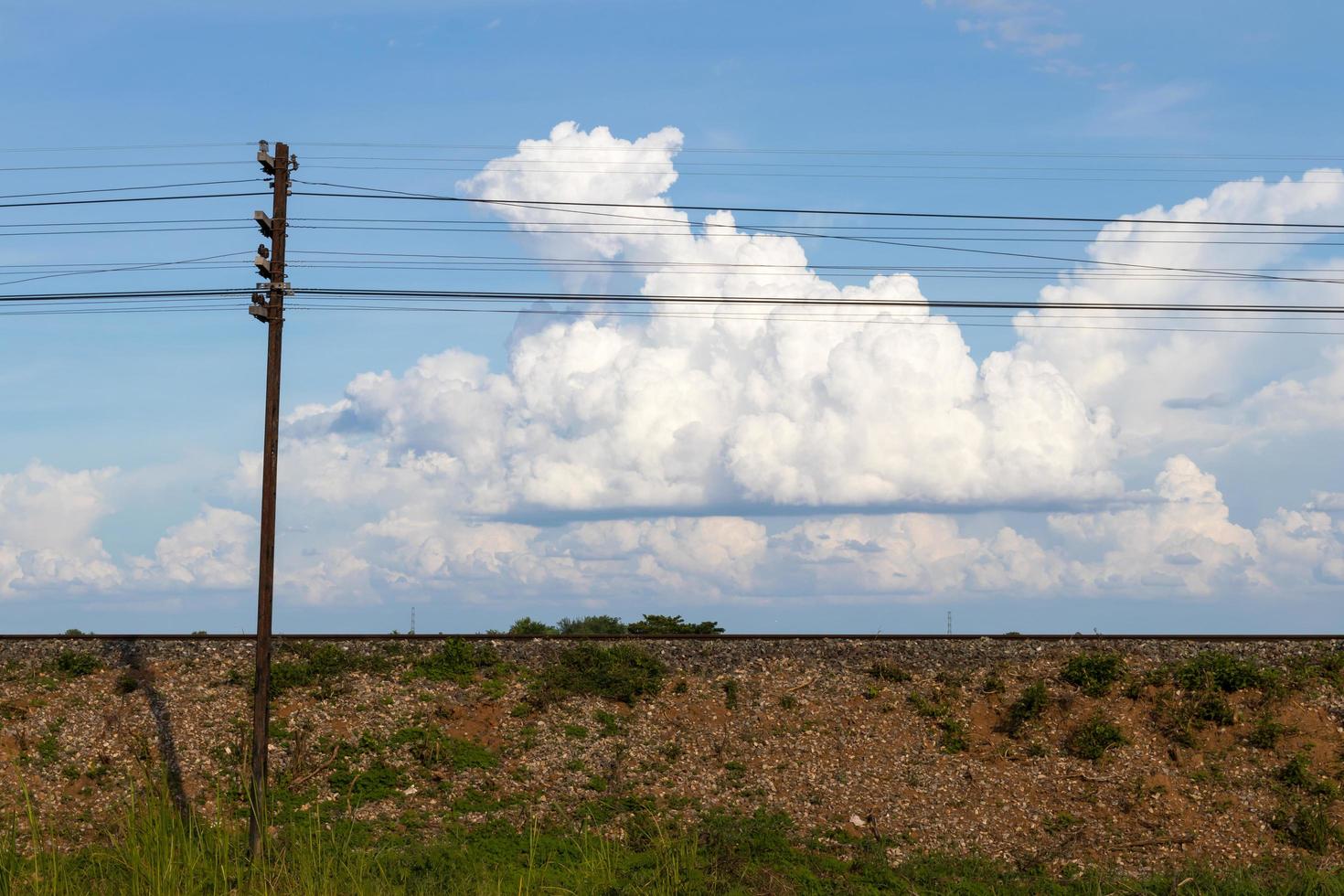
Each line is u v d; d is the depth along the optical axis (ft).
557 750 77.51
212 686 82.69
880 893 64.39
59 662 84.33
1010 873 67.67
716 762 77.25
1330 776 75.15
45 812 69.92
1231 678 82.23
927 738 79.66
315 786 73.77
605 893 61.41
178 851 60.49
